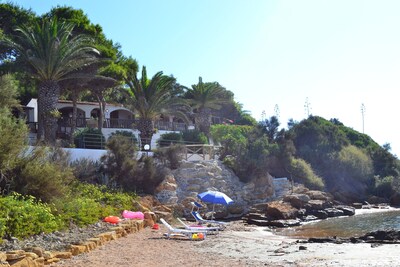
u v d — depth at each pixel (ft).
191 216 91.35
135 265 38.50
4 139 50.62
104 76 114.73
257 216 91.66
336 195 135.64
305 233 74.13
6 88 78.02
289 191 119.14
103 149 97.30
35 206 46.19
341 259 45.06
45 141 81.46
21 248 37.35
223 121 209.15
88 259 39.78
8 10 121.39
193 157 116.26
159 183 93.20
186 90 160.76
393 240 60.23
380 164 174.60
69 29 99.66
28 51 91.76
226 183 109.29
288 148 133.90
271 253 49.42
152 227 68.90
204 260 43.39
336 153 155.22
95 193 71.56
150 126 120.57
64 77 102.22
